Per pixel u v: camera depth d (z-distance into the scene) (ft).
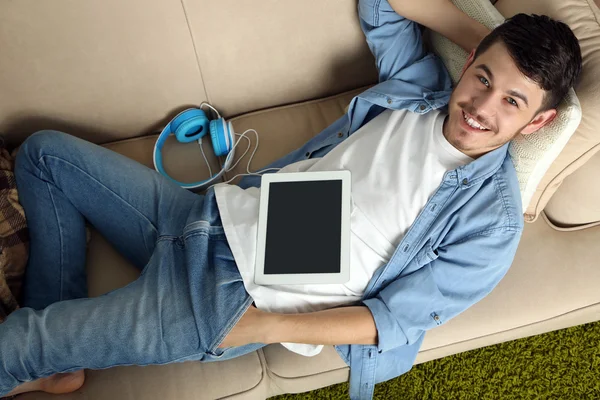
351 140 4.22
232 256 3.82
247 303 3.65
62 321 3.58
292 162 4.46
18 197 4.16
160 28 4.09
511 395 5.00
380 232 3.91
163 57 4.23
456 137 3.82
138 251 4.20
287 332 3.64
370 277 3.92
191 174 4.62
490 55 3.56
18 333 3.51
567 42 3.45
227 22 4.17
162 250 3.89
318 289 3.85
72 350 3.54
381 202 3.90
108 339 3.56
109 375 3.87
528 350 5.11
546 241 4.32
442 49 4.41
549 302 4.15
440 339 4.12
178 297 3.69
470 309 4.16
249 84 4.58
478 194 3.90
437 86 4.39
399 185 3.90
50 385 3.74
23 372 3.53
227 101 4.66
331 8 4.29
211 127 4.43
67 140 4.08
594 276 4.18
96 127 4.54
